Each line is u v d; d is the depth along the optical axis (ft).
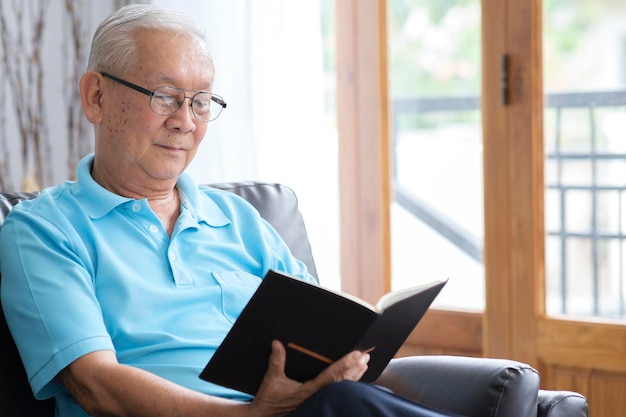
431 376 7.06
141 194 7.43
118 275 6.81
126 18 7.16
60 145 14.71
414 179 12.51
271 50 12.74
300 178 12.78
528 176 11.49
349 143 12.80
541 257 11.62
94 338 6.29
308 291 5.59
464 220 12.20
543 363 11.64
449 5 11.96
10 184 14.64
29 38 14.57
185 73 7.13
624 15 10.91
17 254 6.61
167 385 6.13
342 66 12.75
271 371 5.91
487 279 11.91
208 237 7.61
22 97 14.58
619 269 11.28
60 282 6.45
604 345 11.19
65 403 6.72
